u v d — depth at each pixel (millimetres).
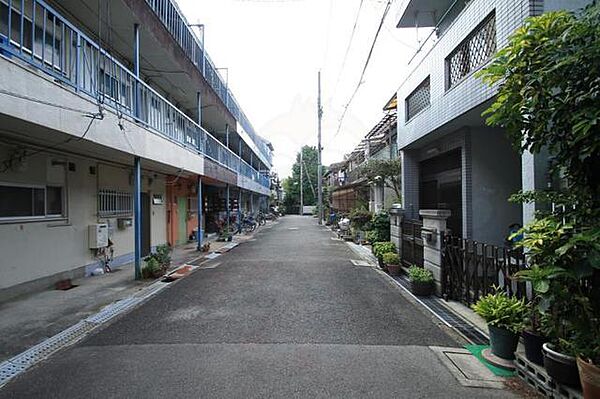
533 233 3363
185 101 15562
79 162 8906
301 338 4875
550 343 3482
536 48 3416
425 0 10445
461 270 6500
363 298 7000
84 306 6473
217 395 3400
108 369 3963
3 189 6809
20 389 3574
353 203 24516
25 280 7254
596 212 3266
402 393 3463
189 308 6332
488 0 6422
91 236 9219
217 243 17391
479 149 8344
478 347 4598
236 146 26969
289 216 57656
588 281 3293
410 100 11289
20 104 4832
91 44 6219
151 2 10156
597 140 3102
